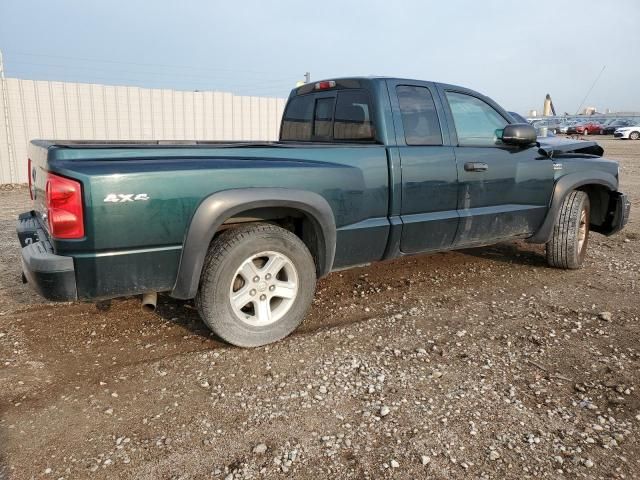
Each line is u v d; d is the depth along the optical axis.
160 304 4.39
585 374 3.27
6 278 5.07
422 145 4.29
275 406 2.87
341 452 2.49
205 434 2.63
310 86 4.99
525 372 3.29
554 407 2.89
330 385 3.10
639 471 2.38
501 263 5.84
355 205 3.85
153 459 2.44
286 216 3.85
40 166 3.34
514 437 2.62
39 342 3.68
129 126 13.41
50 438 2.60
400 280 5.15
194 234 3.14
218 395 2.98
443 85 4.54
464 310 4.35
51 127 12.47
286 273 3.65
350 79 4.41
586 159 5.59
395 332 3.87
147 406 2.88
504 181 4.80
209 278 3.30
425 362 3.40
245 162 3.38
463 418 2.78
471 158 4.53
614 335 3.88
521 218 5.05
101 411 2.83
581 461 2.45
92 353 3.52
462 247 4.75
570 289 4.97
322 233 3.71
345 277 5.21
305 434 2.63
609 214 5.96
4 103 11.86
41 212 3.58
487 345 3.67
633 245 6.91
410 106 4.27
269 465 2.40
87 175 2.85
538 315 4.26
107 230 2.92
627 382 3.17
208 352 3.51
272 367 3.31
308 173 3.56
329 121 4.71
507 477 2.33
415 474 2.35
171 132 13.98
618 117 42.44
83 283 2.97
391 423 2.72
